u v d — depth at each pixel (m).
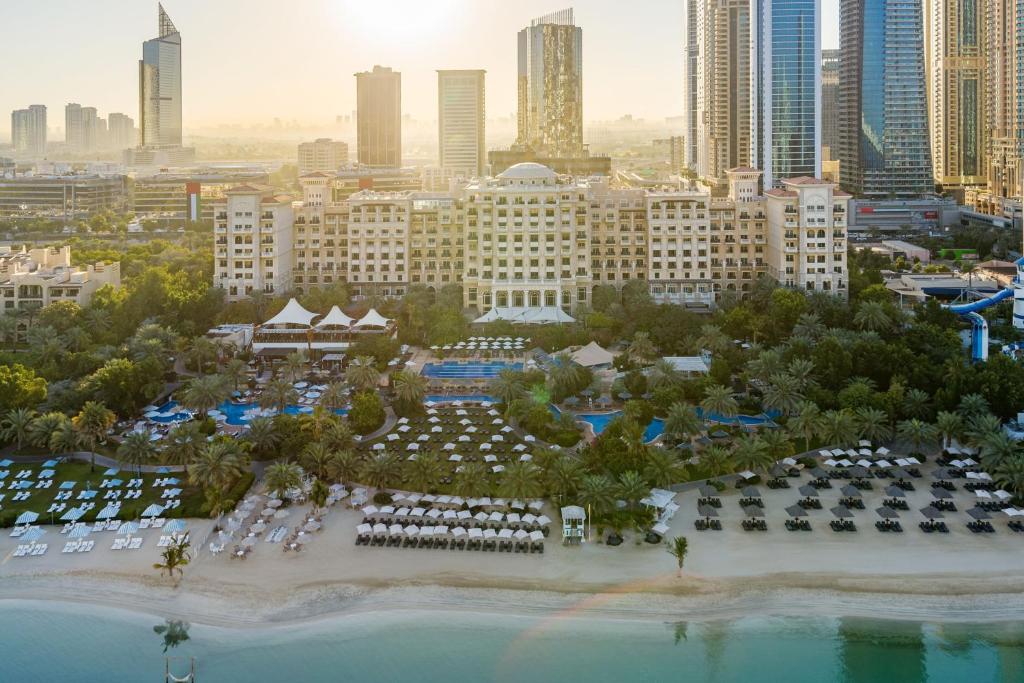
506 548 189.50
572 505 199.25
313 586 178.12
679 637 163.50
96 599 174.75
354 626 167.25
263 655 159.50
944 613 168.12
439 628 166.38
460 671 155.12
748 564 182.62
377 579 180.25
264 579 180.25
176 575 181.88
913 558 183.50
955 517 198.38
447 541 191.88
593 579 179.25
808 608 169.88
